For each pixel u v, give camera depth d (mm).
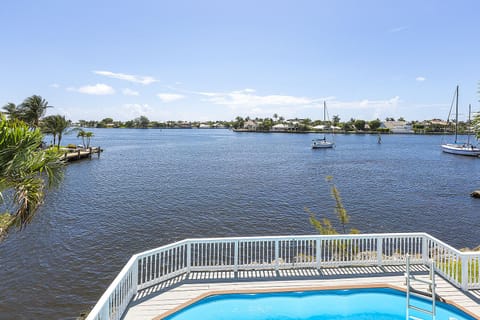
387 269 8000
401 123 156250
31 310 9461
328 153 61719
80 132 58781
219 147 75688
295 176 33844
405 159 51375
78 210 19938
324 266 8031
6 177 6004
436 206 21891
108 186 27719
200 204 21672
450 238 16250
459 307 6277
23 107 48062
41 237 15109
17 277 11305
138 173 35281
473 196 24625
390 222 18500
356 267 8094
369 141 102188
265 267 7961
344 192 26062
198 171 37188
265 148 73375
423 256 8258
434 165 43906
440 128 140750
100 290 10609
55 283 10961
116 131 184375
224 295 6758
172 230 16453
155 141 97938
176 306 6227
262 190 26469
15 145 5918
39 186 6516
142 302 6352
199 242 7695
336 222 18359
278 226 17406
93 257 13062
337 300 6875
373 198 24078
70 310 9500
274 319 6316
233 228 16969
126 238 15211
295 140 105625
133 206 21016
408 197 24438
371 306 6688
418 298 6781
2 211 8008
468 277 7121
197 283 7191
